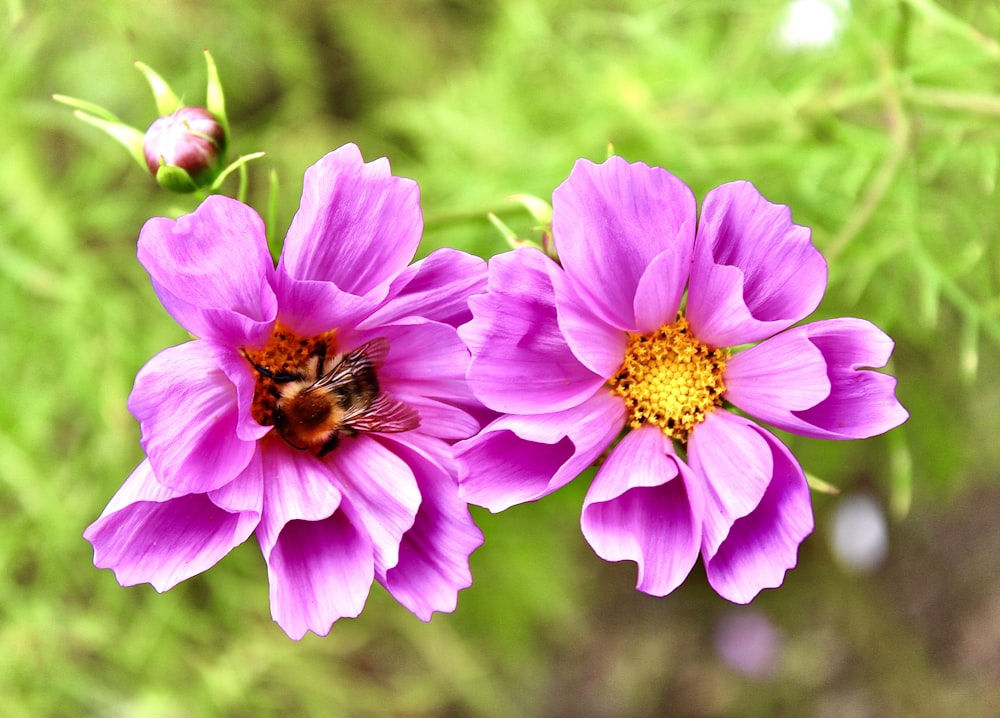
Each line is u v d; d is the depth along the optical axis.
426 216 0.39
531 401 0.33
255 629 0.56
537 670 0.70
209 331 0.33
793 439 0.52
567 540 0.68
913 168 0.43
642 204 0.33
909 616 0.71
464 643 0.61
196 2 0.55
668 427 0.34
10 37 0.46
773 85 0.49
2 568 0.53
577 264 0.33
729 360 0.34
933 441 0.54
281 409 0.34
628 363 0.34
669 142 0.47
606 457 0.34
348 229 0.33
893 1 0.43
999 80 0.46
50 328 0.52
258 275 0.33
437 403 0.34
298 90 0.58
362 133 0.59
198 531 0.33
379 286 0.33
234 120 0.58
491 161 0.55
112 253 0.54
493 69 0.59
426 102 0.59
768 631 0.71
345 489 0.33
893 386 0.33
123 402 0.52
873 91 0.44
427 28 0.63
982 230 0.46
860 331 0.33
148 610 0.54
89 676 0.55
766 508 0.33
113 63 0.53
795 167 0.47
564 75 0.58
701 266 0.34
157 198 0.54
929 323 0.47
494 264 0.33
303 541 0.33
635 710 0.70
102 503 0.53
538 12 0.56
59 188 0.53
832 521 0.68
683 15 0.51
